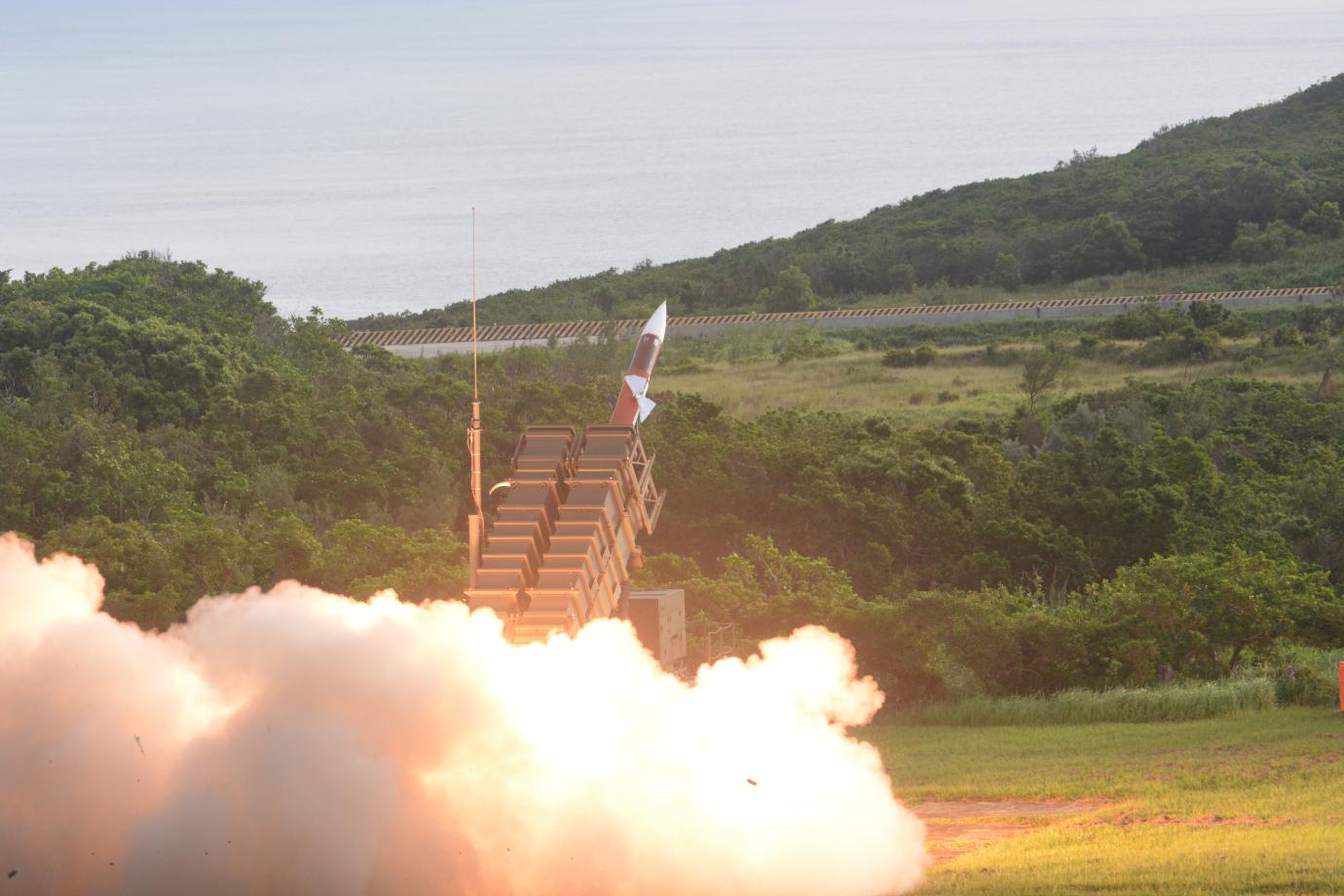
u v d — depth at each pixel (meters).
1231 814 28.55
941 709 42.44
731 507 59.53
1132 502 58.56
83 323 88.88
